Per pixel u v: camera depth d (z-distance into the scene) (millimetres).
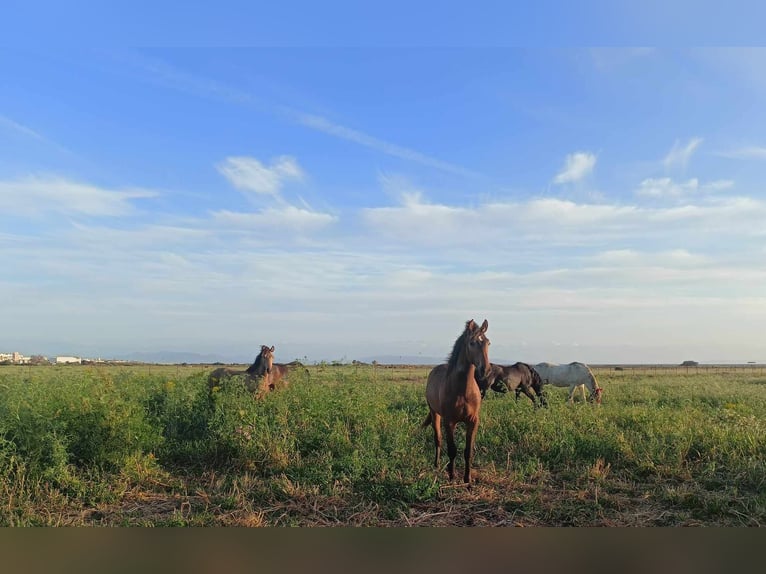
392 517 6234
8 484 6648
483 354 7184
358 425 9477
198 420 9875
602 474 7547
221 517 6078
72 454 7359
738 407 12484
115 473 7383
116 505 6535
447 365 7855
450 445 7586
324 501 6605
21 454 7113
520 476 7512
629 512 6359
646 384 24953
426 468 7859
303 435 8719
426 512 6383
